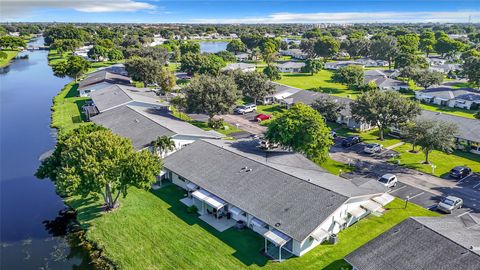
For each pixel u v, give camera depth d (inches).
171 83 4446.4
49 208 2028.8
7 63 7578.7
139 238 1678.2
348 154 2709.2
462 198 2033.7
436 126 2477.9
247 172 1961.1
